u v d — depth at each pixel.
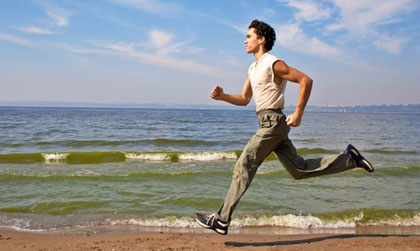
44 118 41.84
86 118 44.19
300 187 7.21
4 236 4.25
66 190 6.83
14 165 10.66
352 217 5.28
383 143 19.33
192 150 15.73
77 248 3.57
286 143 3.04
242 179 3.03
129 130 26.36
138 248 3.55
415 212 5.50
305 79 2.61
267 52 2.98
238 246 3.67
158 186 7.25
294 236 4.30
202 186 7.29
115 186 7.20
